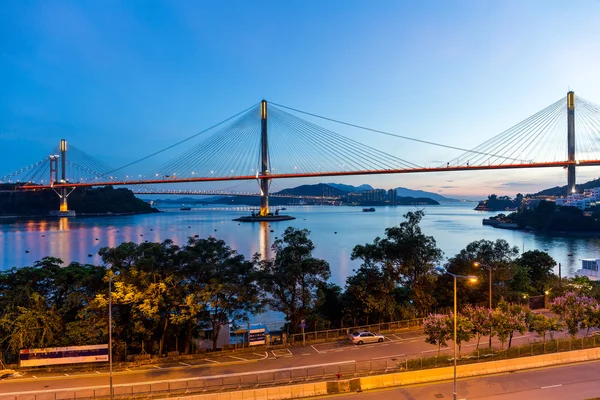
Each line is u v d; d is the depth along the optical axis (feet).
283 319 210.18
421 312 180.75
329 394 107.65
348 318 176.55
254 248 456.86
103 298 135.95
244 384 113.91
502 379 115.34
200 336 160.35
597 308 138.31
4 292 140.15
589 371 120.37
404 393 107.65
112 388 104.99
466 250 199.21
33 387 114.93
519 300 190.19
